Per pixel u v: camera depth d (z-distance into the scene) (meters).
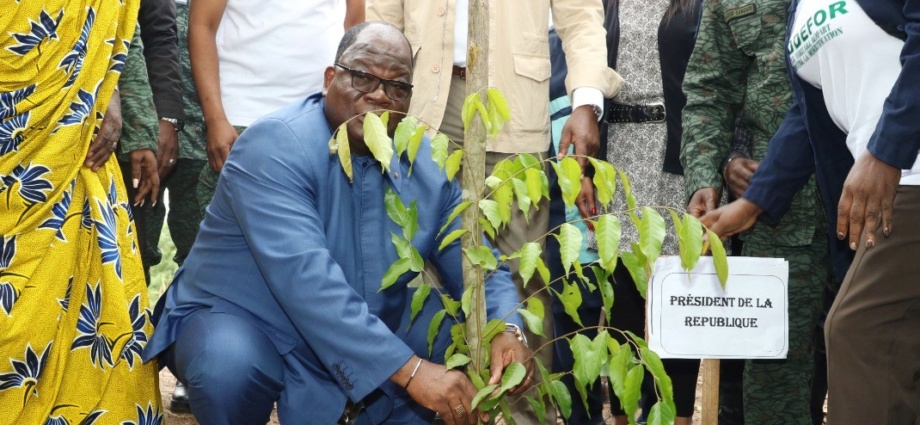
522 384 2.68
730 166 3.39
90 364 2.87
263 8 3.72
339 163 2.78
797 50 2.92
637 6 3.69
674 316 2.88
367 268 2.80
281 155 2.71
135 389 2.93
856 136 2.69
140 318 2.96
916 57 2.41
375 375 2.54
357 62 2.70
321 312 2.56
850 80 2.70
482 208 2.21
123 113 3.29
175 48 3.74
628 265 2.31
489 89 2.17
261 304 2.82
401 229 2.81
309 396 2.79
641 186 3.61
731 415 3.64
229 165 2.78
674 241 3.61
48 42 2.68
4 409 2.70
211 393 2.68
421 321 2.92
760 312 2.91
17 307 2.68
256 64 3.72
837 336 2.61
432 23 3.43
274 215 2.65
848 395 2.57
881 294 2.54
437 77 3.41
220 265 2.84
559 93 3.93
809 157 3.10
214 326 2.76
